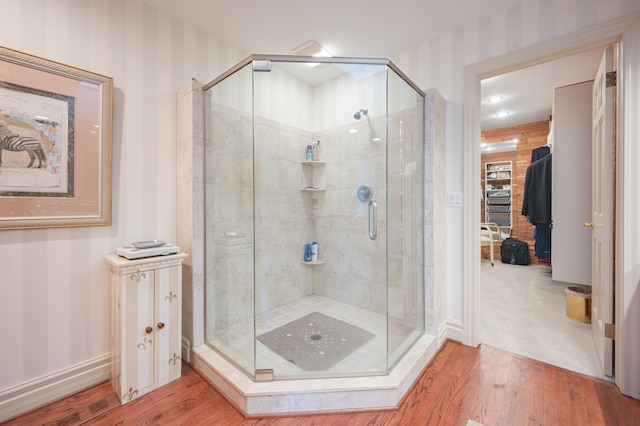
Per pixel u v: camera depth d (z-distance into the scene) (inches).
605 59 66.5
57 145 58.8
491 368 70.5
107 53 65.7
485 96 138.7
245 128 86.4
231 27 83.6
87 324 63.9
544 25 70.0
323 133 103.7
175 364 66.6
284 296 100.2
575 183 112.6
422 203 80.0
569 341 84.0
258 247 91.8
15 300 55.3
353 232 94.7
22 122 54.7
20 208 54.9
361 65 74.8
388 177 80.2
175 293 66.4
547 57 70.7
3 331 54.2
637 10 59.4
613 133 65.6
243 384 58.0
